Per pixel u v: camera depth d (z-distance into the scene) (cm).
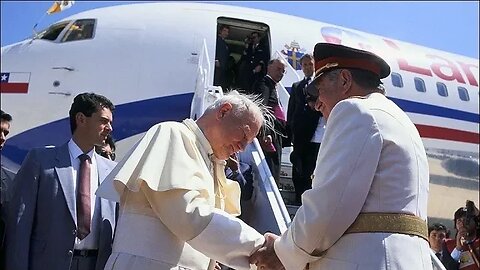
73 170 407
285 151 879
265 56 1155
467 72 1416
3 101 1045
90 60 1059
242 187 520
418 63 1355
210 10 1173
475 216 729
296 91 737
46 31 1152
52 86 1041
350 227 274
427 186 288
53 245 381
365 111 277
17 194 390
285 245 287
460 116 1314
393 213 270
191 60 1070
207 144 324
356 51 303
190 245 301
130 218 305
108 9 1193
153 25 1112
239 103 326
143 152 307
